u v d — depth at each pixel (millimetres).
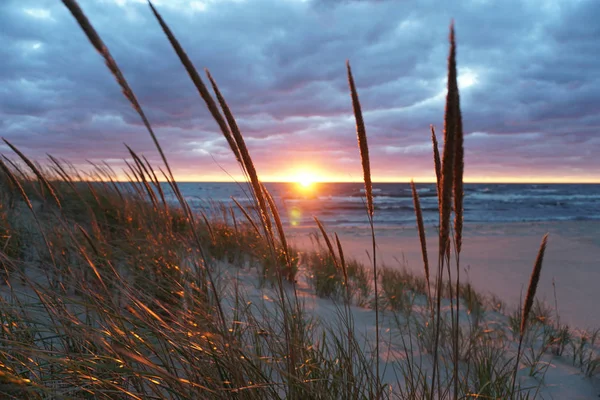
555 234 19234
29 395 1206
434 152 1119
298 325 2150
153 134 881
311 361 1961
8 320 1566
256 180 1134
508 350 3607
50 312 1544
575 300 7395
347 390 1762
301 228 21938
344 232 20281
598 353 3902
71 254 2701
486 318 5160
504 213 36531
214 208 6324
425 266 1364
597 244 15578
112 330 1488
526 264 11578
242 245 5312
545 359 3488
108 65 747
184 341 1467
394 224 26375
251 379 1508
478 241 17078
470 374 2631
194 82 959
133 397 1316
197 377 1454
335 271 5441
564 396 2688
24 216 3770
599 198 57688
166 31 913
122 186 4789
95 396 1362
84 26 709
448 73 821
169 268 3018
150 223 4426
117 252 3330
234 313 2348
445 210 953
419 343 3211
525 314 1411
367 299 5039
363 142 1188
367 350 2885
